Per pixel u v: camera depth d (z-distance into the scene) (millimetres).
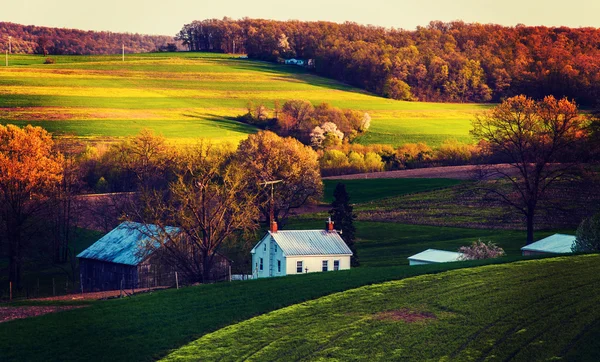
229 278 85688
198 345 51000
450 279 63562
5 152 107188
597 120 109062
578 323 49156
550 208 116000
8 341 53562
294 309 57875
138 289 84125
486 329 49625
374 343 48781
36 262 110438
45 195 108062
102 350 51188
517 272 64438
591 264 66125
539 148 103938
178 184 83375
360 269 72875
